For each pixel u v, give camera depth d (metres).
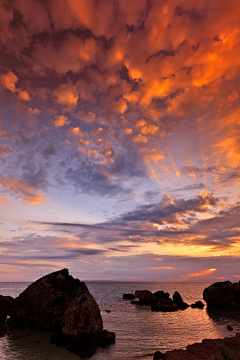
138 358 20.39
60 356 20.80
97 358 20.38
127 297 89.94
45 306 31.66
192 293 125.00
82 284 33.62
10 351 22.05
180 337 28.16
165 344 24.98
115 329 32.97
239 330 32.16
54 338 26.38
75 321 25.89
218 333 30.36
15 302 33.97
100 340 24.58
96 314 27.27
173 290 153.75
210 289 60.03
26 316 32.03
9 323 32.56
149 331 31.47
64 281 35.91
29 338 26.48
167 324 36.88
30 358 20.23
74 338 25.08
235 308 53.97
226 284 60.31
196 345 23.11
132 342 25.66
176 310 54.09
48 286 34.88
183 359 18.88
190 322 38.72
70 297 32.84
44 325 30.42
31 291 34.38
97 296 102.25
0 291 115.56
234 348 21.67
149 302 68.00
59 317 30.47
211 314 47.94
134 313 50.16
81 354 21.44
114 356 20.94
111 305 66.88
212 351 20.88
